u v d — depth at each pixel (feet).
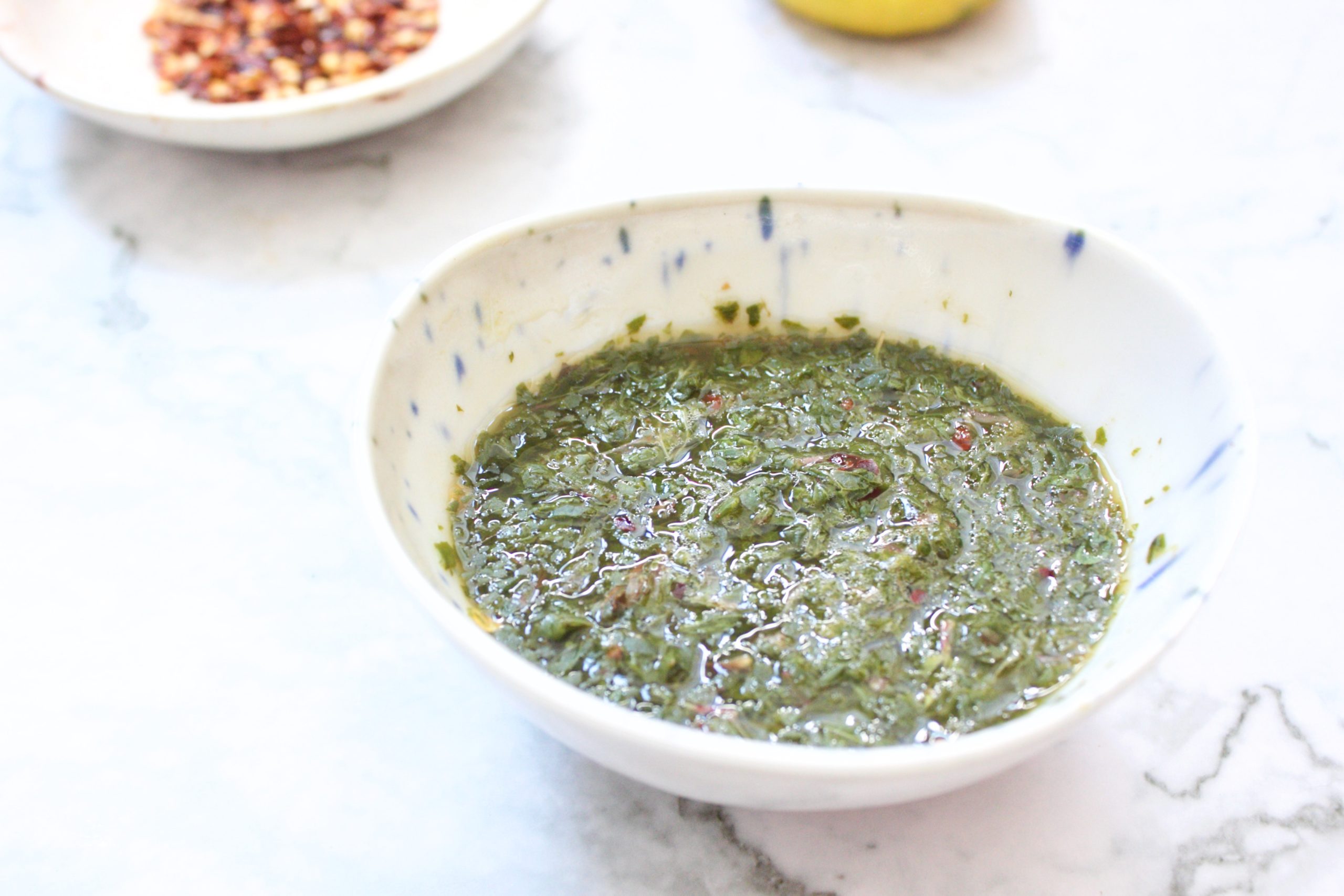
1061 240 1.08
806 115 1.44
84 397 1.25
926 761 0.80
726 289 1.13
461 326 1.08
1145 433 1.06
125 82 1.40
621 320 1.13
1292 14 1.52
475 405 1.09
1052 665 1.00
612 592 1.03
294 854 1.04
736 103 1.45
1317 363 1.25
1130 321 1.07
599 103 1.45
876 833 1.04
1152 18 1.52
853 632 1.01
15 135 1.43
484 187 1.38
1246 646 1.10
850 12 1.46
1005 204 1.08
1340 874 1.02
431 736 1.08
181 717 1.09
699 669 1.00
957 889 1.02
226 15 1.44
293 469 1.21
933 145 1.41
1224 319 1.28
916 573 1.03
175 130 1.30
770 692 1.00
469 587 1.04
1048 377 1.10
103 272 1.33
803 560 1.04
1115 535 1.05
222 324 1.29
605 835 1.04
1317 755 1.06
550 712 0.85
